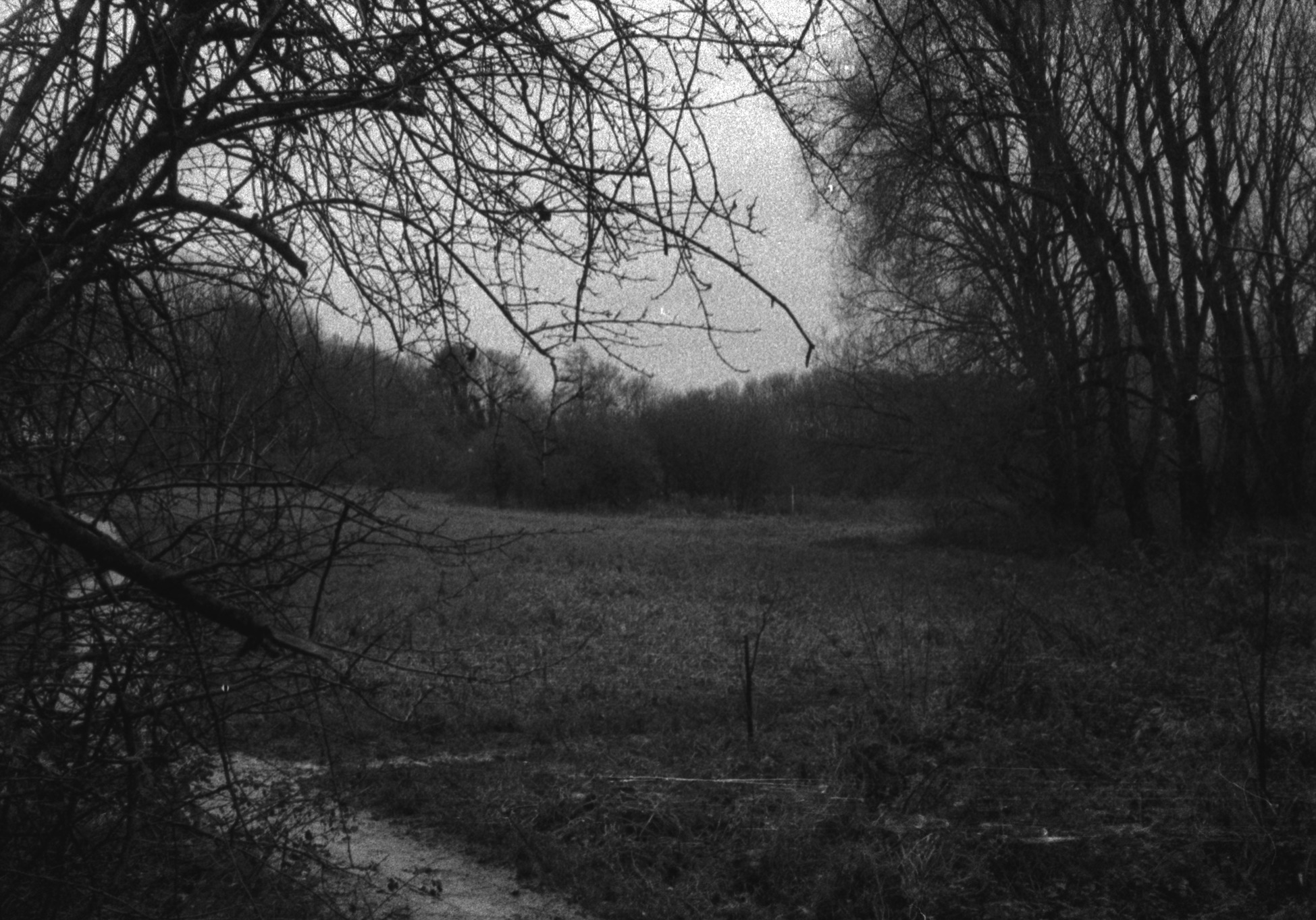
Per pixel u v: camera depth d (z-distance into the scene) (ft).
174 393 14.44
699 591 72.69
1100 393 104.68
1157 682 34.35
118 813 14.15
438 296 13.70
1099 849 22.95
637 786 27.27
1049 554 106.83
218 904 15.66
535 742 33.04
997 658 35.27
